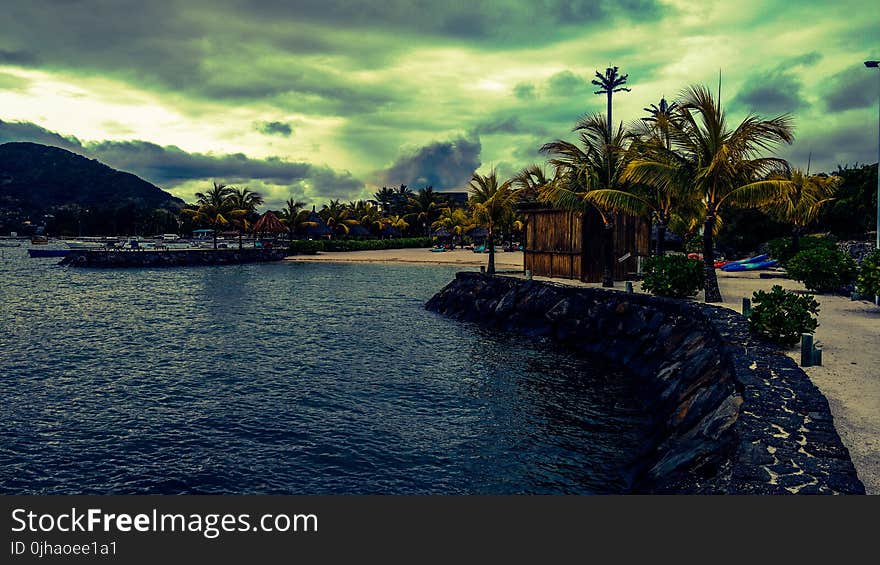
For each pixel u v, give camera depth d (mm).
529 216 35094
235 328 28797
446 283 50875
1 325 29656
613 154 28000
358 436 13727
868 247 34812
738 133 20422
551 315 26422
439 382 18438
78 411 15633
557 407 15789
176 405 16156
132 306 36969
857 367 12781
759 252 48750
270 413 15430
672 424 12500
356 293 43594
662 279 22891
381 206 164500
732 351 13078
